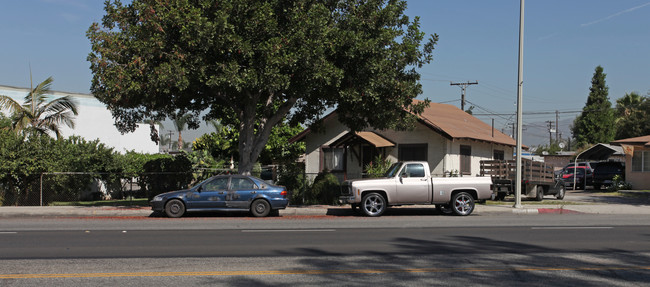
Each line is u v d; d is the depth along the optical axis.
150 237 11.95
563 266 8.47
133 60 16.02
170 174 23.03
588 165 38.62
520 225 14.62
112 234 12.52
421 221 15.84
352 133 21.14
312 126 22.17
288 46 16.23
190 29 15.41
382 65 16.83
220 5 16.11
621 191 31.08
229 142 34.56
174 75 15.44
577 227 14.12
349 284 7.18
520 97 19.61
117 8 17.53
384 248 10.26
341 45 16.53
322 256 9.35
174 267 8.33
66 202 24.45
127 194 28.59
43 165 21.84
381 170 23.47
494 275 7.78
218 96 18.91
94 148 26.34
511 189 23.05
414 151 25.38
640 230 13.45
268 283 7.25
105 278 7.53
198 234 12.52
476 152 27.36
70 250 10.01
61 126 33.75
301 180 23.05
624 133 47.81
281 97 20.17
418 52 17.95
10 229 13.69
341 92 16.88
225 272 7.95
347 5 18.08
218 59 16.67
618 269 8.25
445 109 32.34
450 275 7.77
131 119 19.72
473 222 15.52
